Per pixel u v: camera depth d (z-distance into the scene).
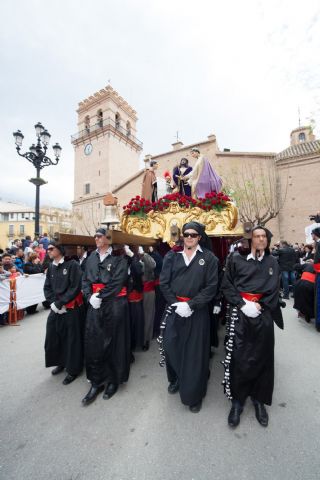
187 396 2.37
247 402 2.57
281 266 8.01
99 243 2.92
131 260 3.48
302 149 18.41
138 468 1.79
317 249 4.66
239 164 19.11
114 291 2.78
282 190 17.98
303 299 5.17
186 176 4.78
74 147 30.62
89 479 1.71
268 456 1.88
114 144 28.45
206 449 1.95
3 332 4.99
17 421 2.32
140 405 2.54
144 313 4.01
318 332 4.67
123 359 2.83
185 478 1.70
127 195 24.50
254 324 2.28
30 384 2.99
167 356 2.58
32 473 1.77
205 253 2.64
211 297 2.49
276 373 3.15
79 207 28.94
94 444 2.02
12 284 5.59
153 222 4.23
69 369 3.02
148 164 5.34
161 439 2.06
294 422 2.25
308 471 1.74
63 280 3.11
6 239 46.66
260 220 15.16
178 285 2.60
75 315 3.10
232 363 2.36
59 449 1.98
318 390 2.77
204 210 3.84
